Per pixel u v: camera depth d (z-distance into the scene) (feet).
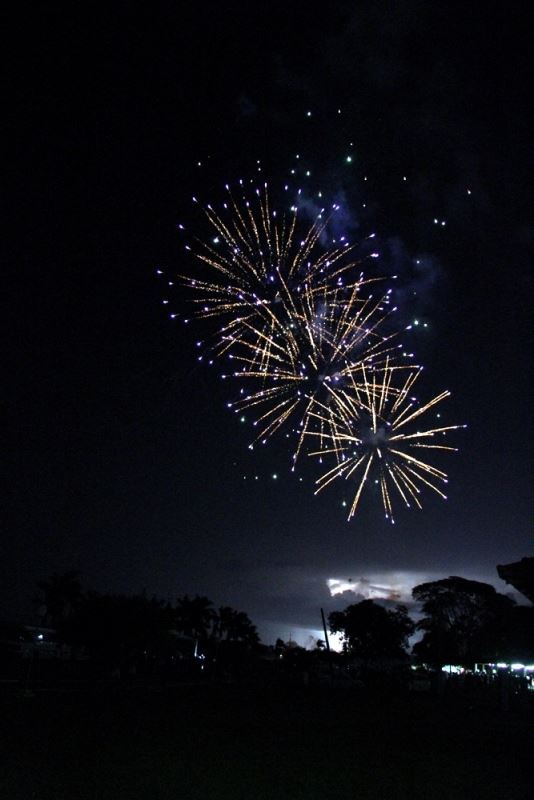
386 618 287.69
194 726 74.54
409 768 52.70
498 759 59.67
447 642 224.53
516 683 174.29
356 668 282.15
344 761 54.95
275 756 55.77
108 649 171.83
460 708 129.18
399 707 123.65
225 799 38.63
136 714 84.02
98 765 46.03
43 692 108.78
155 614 176.76
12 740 54.80
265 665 273.95
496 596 228.02
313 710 107.55
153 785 40.81
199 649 316.19
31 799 35.32
